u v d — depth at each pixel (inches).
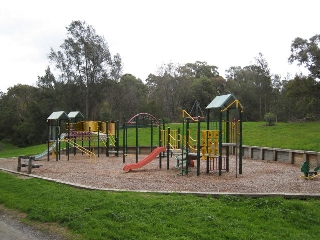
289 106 1822.1
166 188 399.9
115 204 308.5
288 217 274.2
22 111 2228.1
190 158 567.5
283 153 716.0
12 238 261.1
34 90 1937.7
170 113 2174.0
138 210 290.8
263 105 2182.6
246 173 535.5
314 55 1358.3
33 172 580.4
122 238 239.5
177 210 287.7
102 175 530.9
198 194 343.6
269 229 249.1
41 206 328.5
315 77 1421.0
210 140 538.0
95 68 1939.0
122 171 580.4
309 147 770.2
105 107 2005.4
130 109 2043.6
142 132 1428.4
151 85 2851.9
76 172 575.2
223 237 233.5
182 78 2228.1
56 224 286.7
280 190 380.8
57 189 392.5
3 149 1829.5
